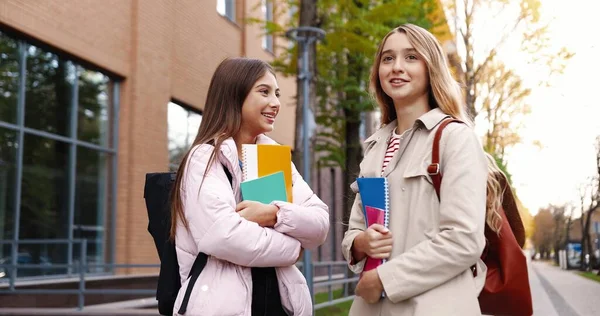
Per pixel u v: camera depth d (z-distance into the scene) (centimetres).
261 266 259
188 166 266
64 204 1116
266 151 274
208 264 258
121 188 1245
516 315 248
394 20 1345
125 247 1239
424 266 228
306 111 1105
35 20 1013
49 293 976
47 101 1083
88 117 1186
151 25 1335
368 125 2202
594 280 2927
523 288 245
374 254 244
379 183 249
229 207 256
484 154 245
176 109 1492
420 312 229
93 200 1192
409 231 242
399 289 229
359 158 1583
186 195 263
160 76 1366
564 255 5312
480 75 2023
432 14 1636
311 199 295
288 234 263
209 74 1642
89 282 1091
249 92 283
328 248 2509
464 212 230
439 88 258
